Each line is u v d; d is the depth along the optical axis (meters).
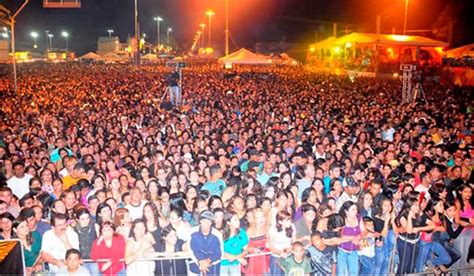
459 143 13.21
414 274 7.42
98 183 8.39
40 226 6.91
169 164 9.99
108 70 53.06
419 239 7.71
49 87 31.23
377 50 39.19
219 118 16.58
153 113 18.31
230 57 31.06
